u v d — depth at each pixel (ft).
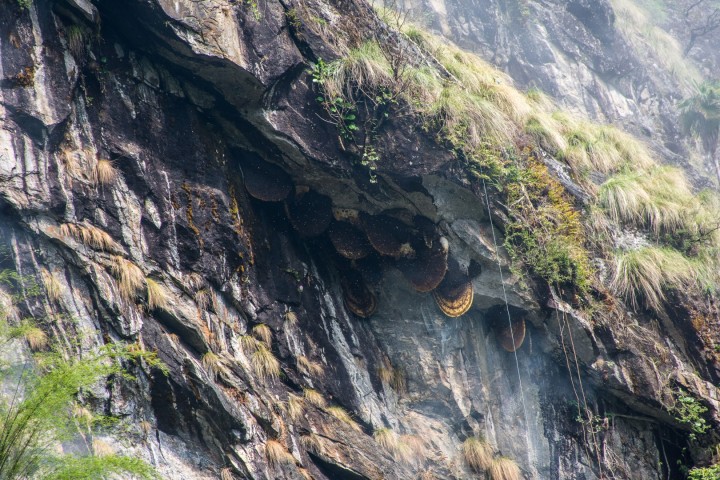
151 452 30.40
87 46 32.60
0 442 23.76
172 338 32.14
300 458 34.83
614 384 44.47
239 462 32.27
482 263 42.88
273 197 38.32
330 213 40.57
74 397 28.94
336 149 38.17
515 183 43.27
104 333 30.32
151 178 33.45
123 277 31.12
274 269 38.09
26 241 29.58
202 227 34.68
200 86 35.70
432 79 41.34
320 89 37.60
